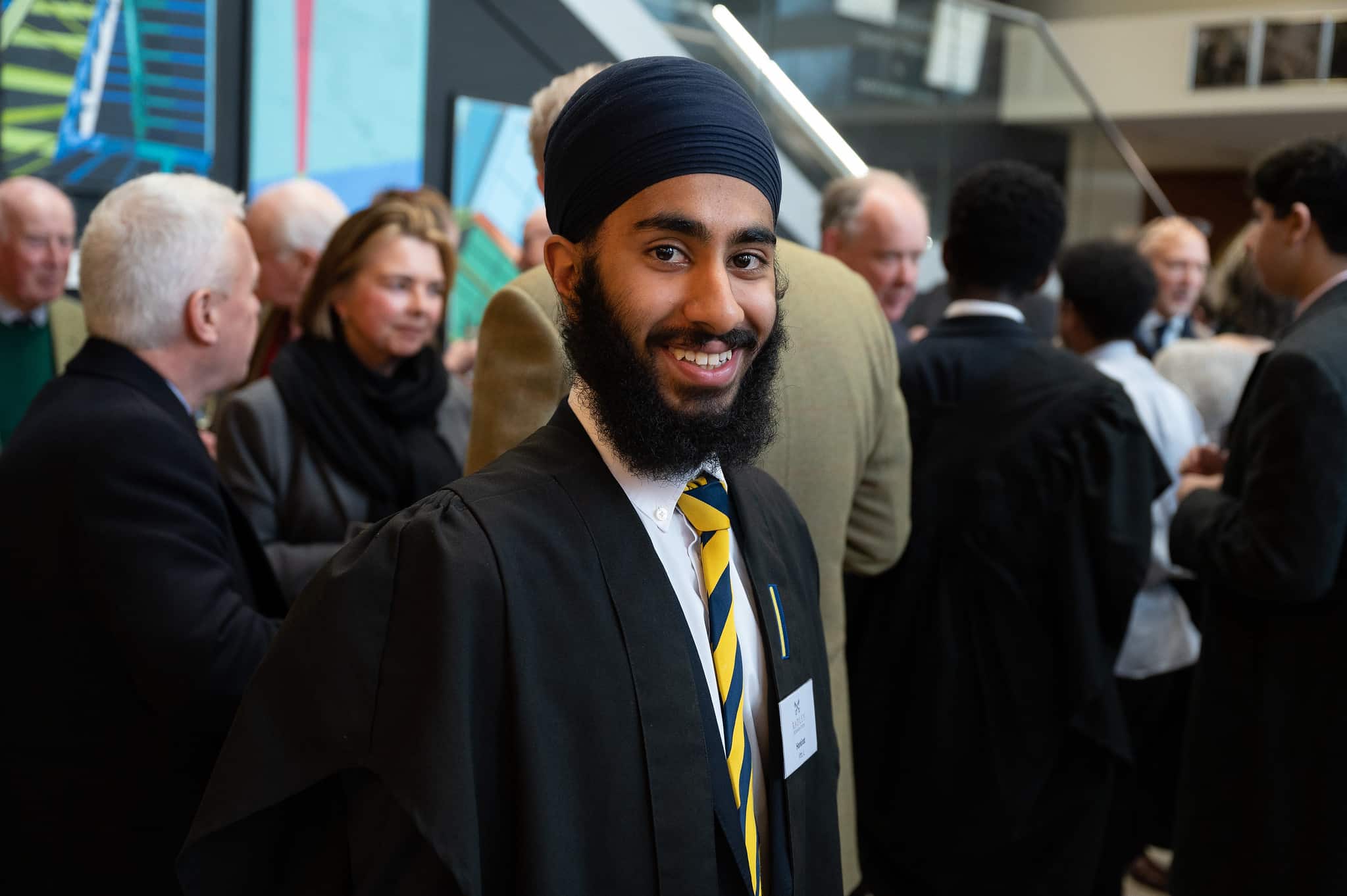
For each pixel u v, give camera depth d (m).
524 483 0.84
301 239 2.51
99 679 1.25
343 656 0.78
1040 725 1.89
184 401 1.44
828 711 1.03
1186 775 1.87
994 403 1.96
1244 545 1.71
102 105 3.56
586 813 0.78
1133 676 2.31
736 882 0.84
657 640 0.83
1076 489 1.87
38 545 1.24
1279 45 9.00
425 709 0.75
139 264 1.35
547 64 4.82
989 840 1.92
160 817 1.27
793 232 5.71
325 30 4.06
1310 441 1.64
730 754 0.86
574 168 0.81
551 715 0.78
